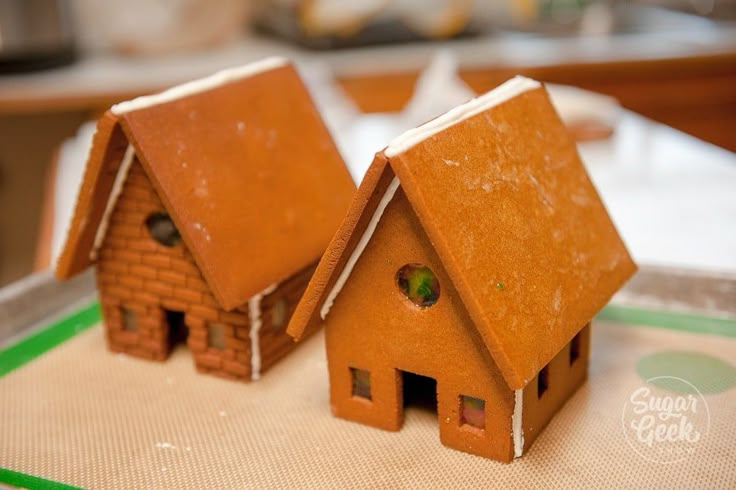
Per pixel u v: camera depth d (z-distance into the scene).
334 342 0.65
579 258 0.64
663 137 1.08
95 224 0.69
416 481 0.61
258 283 0.67
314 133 0.73
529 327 0.59
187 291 0.69
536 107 0.67
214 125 0.68
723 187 0.94
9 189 1.20
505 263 0.60
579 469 0.62
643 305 0.76
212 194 0.66
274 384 0.70
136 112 0.65
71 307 0.79
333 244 0.60
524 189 0.63
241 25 1.49
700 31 1.40
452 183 0.59
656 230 0.86
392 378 0.64
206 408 0.68
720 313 0.75
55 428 0.66
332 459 0.63
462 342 0.61
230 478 0.62
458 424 0.63
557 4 1.50
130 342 0.73
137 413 0.68
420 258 0.61
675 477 0.61
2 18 1.19
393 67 1.24
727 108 1.33
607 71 1.28
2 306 0.76
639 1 1.54
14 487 0.62
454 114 0.62
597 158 1.02
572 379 0.67
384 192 0.59
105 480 0.62
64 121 1.18
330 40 1.31
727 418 0.65
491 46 1.34
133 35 1.30
